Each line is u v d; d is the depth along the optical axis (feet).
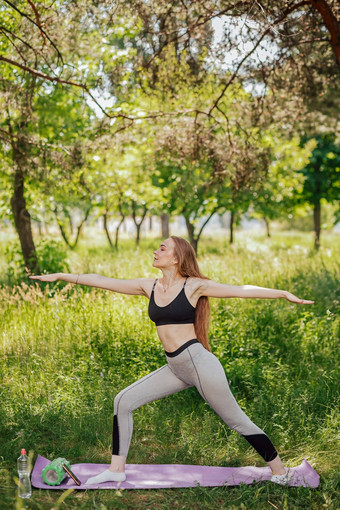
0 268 47.26
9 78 33.04
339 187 69.05
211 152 32.42
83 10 27.81
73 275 14.56
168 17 29.89
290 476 13.98
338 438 15.94
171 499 13.17
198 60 31.12
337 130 37.24
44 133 40.91
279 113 34.17
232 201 54.90
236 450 15.84
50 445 16.11
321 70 33.35
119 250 71.26
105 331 25.09
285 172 57.77
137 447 16.20
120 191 58.90
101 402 18.08
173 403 18.51
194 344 13.71
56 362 22.12
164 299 13.87
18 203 41.06
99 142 31.91
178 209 57.77
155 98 33.58
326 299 32.14
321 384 19.56
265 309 28.71
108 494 13.25
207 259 45.98
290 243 84.53
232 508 12.55
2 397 18.49
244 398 18.52
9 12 28.96
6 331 25.93
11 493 12.91
